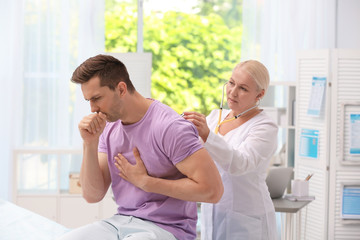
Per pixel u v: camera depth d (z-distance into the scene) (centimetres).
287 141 614
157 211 252
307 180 431
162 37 757
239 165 310
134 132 250
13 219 372
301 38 675
